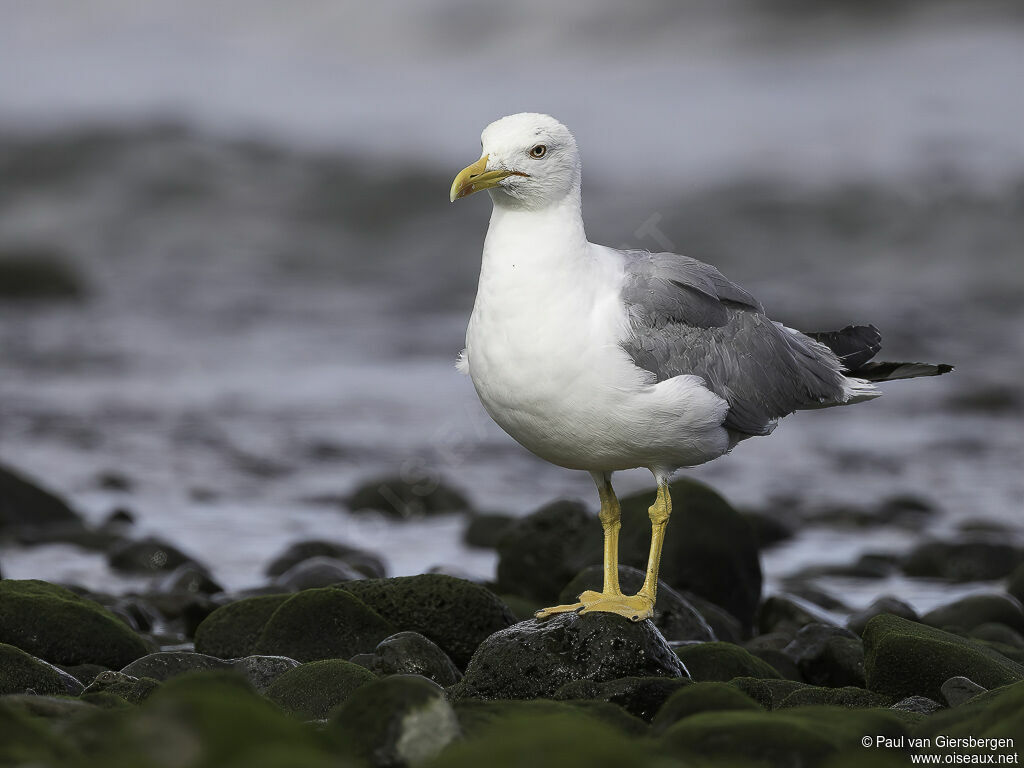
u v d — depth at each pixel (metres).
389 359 20.81
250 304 24.03
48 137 31.95
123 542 12.47
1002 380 19.53
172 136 32.31
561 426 7.81
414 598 8.76
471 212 29.56
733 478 16.17
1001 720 5.93
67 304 23.84
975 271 25.30
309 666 7.34
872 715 6.18
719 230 26.88
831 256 26.17
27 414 17.70
